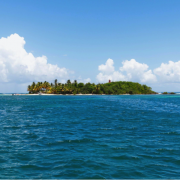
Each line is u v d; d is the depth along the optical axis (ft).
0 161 33.58
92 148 41.11
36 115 106.73
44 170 29.76
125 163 32.42
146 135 53.26
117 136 52.26
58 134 55.57
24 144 44.80
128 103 231.91
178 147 41.50
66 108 157.58
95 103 232.73
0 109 148.36
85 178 26.96
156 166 31.14
